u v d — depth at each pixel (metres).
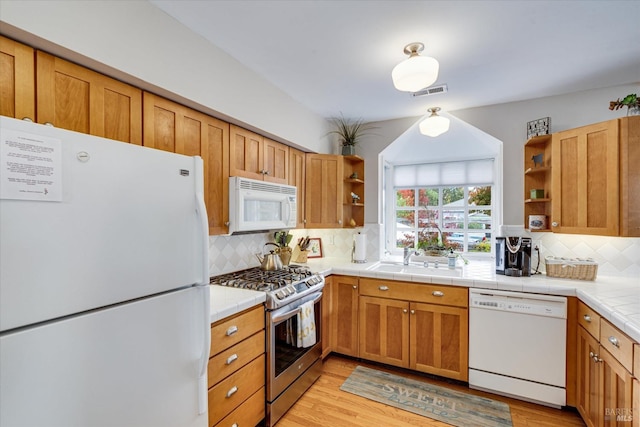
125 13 1.41
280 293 2.03
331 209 3.21
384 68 2.23
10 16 1.05
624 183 2.03
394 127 3.37
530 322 2.21
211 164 1.99
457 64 2.14
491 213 3.38
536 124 2.69
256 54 2.04
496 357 2.32
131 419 1.03
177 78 1.67
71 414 0.87
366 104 2.92
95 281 0.92
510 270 2.55
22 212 0.77
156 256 1.11
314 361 2.49
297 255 3.32
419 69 1.73
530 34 1.78
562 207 2.38
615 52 1.97
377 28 1.74
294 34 1.80
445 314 2.49
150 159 1.10
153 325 1.10
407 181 3.76
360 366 2.79
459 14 1.60
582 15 1.60
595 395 1.79
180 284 1.21
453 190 3.56
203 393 1.31
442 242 3.40
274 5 1.54
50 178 0.82
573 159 2.32
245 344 1.80
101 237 0.94
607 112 2.50
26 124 0.78
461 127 3.37
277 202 2.55
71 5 1.21
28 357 0.78
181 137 1.78
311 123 3.08
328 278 2.88
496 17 1.63
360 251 3.26
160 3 1.53
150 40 1.52
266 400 1.97
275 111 2.52
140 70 1.47
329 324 2.90
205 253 1.30
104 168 0.95
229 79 2.03
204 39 1.84
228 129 2.14
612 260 2.47
